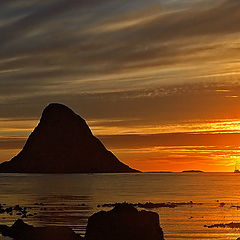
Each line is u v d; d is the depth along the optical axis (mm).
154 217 36281
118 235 34906
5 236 44469
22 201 129750
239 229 69812
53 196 151375
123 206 36531
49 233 40656
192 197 145750
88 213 94812
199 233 65875
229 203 120875
